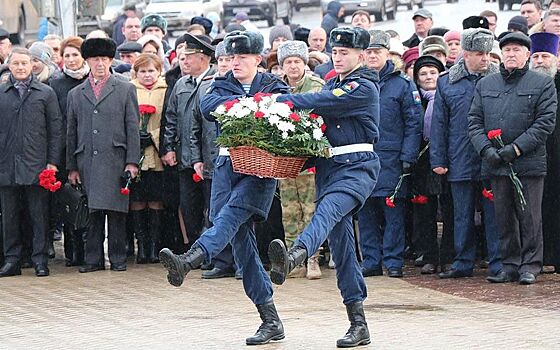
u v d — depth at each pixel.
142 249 22.95
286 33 27.11
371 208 20.77
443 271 20.77
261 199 14.27
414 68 21.69
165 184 22.58
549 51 20.33
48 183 21.27
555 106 19.36
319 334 15.17
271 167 13.82
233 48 14.62
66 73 22.58
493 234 20.22
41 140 21.69
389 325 15.76
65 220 21.75
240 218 14.15
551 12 22.11
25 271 22.28
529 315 16.48
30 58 21.84
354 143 14.28
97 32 22.98
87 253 22.11
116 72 24.41
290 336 15.04
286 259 13.12
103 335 15.52
